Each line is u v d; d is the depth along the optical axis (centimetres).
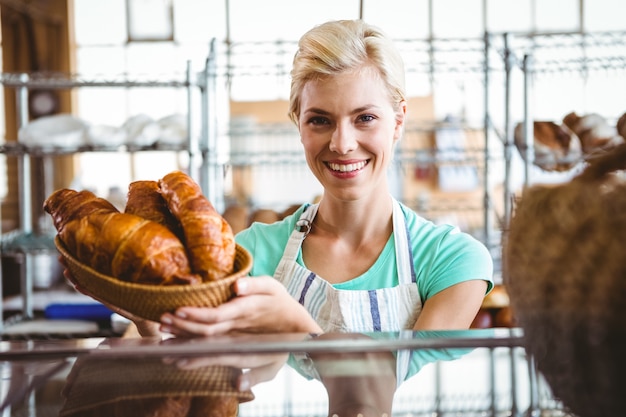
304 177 388
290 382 43
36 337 198
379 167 97
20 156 250
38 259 304
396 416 37
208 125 229
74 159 471
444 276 98
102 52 504
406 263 100
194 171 223
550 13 486
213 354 48
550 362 37
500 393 39
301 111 97
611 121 271
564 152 228
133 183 67
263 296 60
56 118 228
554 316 36
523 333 40
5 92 439
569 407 37
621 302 34
